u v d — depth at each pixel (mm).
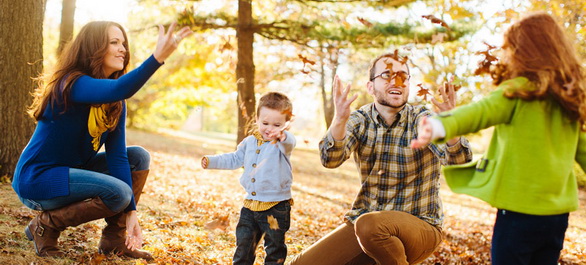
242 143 3344
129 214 3168
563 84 2195
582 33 4613
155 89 23109
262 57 14938
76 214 3012
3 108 5359
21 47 5418
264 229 3105
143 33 11516
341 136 2855
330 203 9273
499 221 2354
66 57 3006
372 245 2785
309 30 10250
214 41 10945
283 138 3055
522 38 2283
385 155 3090
